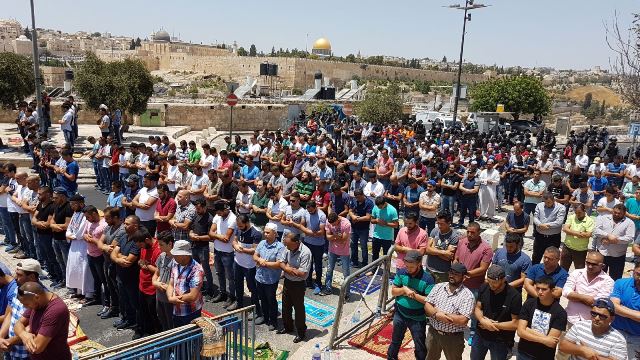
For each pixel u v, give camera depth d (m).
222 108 39.44
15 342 5.34
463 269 5.77
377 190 12.14
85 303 8.64
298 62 88.12
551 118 64.50
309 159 17.03
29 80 23.28
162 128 35.03
